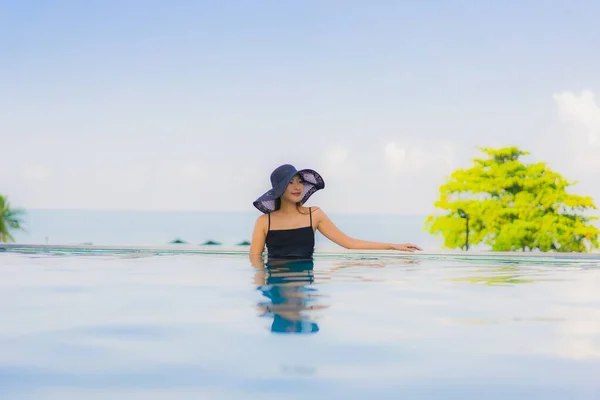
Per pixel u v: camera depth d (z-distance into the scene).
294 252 4.66
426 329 2.17
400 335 2.08
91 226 83.19
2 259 4.86
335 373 1.67
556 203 28.94
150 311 2.51
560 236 28.48
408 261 4.73
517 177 29.70
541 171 29.56
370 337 2.05
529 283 3.39
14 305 2.68
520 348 1.92
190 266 4.23
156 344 1.98
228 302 2.71
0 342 2.02
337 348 1.91
